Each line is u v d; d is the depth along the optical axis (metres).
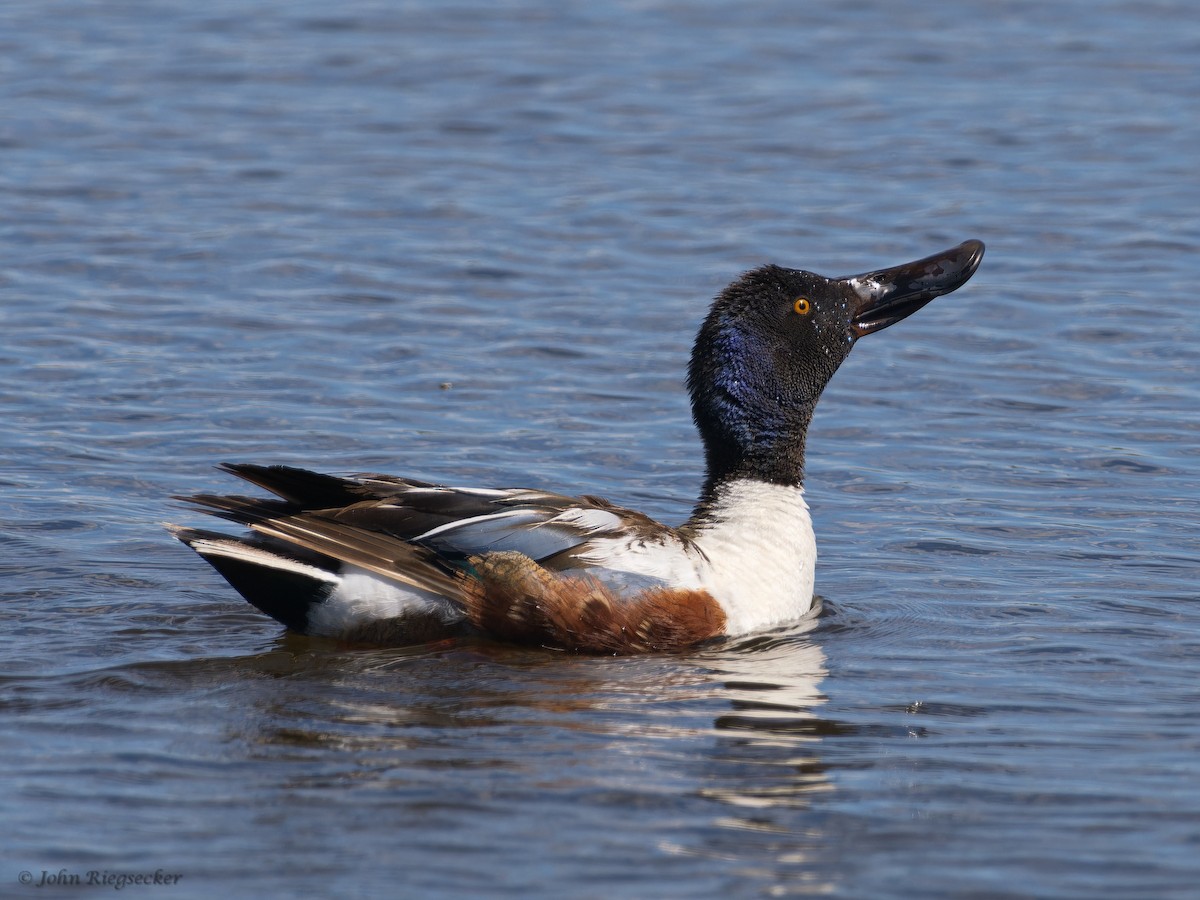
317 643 10.85
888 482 14.16
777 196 21.47
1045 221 20.59
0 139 23.14
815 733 9.29
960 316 18.08
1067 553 12.56
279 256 19.38
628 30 29.28
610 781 8.56
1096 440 14.95
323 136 23.70
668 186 21.86
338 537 10.59
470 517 10.94
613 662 10.55
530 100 25.39
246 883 7.43
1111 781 8.62
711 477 11.84
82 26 29.02
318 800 8.30
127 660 10.40
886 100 25.44
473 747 9.02
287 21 29.53
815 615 11.47
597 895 7.36
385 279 18.80
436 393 15.94
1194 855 7.78
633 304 18.20
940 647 10.80
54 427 14.90
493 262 19.36
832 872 7.60
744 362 11.65
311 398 15.74
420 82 26.22
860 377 16.62
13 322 17.36
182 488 13.77
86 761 8.75
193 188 21.58
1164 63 27.12
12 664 10.26
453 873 7.54
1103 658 10.53
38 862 7.60
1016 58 27.56
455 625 10.78
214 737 9.12
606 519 11.10
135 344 16.94
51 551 12.34
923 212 20.81
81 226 20.17
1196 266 19.20
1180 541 12.74
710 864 7.66
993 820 8.16
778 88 26.06
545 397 15.90
